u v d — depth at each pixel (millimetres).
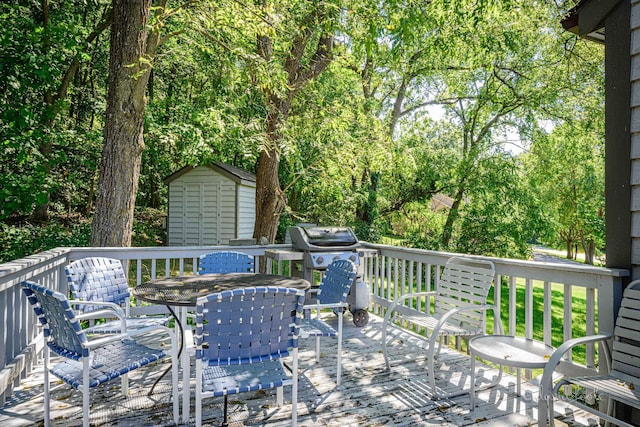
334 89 10008
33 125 7086
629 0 2424
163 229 14539
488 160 12008
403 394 2828
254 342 2021
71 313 1918
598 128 11086
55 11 8289
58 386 2887
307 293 4203
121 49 4742
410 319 3258
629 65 2420
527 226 11711
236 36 6039
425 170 12922
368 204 12414
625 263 2443
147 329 2279
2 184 6793
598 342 2400
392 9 4816
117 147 4805
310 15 6855
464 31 8016
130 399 2693
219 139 6949
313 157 8727
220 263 3816
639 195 2375
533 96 11344
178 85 13250
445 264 3662
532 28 10195
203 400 2699
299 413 2533
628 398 1879
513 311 3154
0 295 2604
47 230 8859
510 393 2869
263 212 7391
